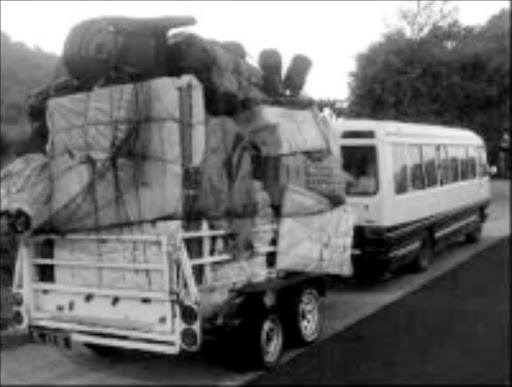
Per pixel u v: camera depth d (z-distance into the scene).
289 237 8.16
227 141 7.44
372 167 11.42
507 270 9.83
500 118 15.02
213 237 7.31
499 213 15.14
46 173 7.44
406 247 12.14
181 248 6.86
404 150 12.08
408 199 12.05
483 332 7.22
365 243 11.42
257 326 7.45
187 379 7.40
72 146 7.31
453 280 9.62
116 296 7.27
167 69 7.42
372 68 16.34
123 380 7.41
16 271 7.87
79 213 7.32
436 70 15.48
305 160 8.44
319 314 8.59
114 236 7.21
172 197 6.88
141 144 6.98
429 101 15.55
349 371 6.90
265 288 7.51
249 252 7.68
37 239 7.69
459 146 14.38
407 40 16.17
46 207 7.41
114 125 7.09
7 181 7.37
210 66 7.48
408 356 6.80
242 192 7.57
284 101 8.53
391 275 12.70
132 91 7.00
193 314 6.83
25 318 7.81
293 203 8.19
